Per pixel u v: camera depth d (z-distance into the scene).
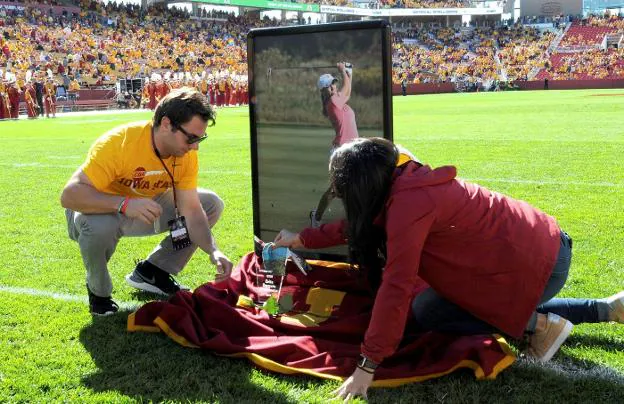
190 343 3.69
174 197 4.27
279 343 3.52
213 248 4.24
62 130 22.52
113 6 56.09
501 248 3.04
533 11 78.81
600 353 3.56
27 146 16.62
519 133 17.08
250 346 3.56
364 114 4.09
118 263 5.60
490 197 3.12
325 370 3.29
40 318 4.22
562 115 23.92
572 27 72.25
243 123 24.98
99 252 4.10
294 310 4.07
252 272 4.58
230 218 7.37
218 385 3.21
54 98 32.50
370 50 3.98
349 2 79.50
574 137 15.54
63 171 11.84
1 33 41.78
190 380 3.26
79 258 5.82
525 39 72.69
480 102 37.62
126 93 41.53
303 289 4.32
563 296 4.48
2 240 6.52
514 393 3.07
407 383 3.17
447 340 3.47
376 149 2.91
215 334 3.72
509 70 66.25
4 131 22.34
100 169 3.92
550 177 9.66
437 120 23.36
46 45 43.22
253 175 4.53
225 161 12.80
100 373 3.39
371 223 2.95
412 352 3.44
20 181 10.66
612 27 70.75
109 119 28.91
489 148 13.73
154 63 48.22
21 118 32.12
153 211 3.91
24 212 8.01
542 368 3.34
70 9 51.19
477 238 3.03
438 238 3.03
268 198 4.53
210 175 10.88
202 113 3.76
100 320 4.17
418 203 2.86
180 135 3.79
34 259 5.79
